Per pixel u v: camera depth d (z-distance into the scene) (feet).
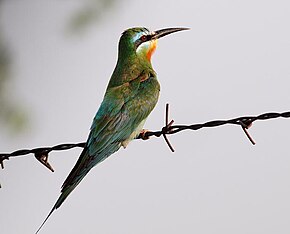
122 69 53.26
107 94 51.72
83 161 49.42
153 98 52.37
